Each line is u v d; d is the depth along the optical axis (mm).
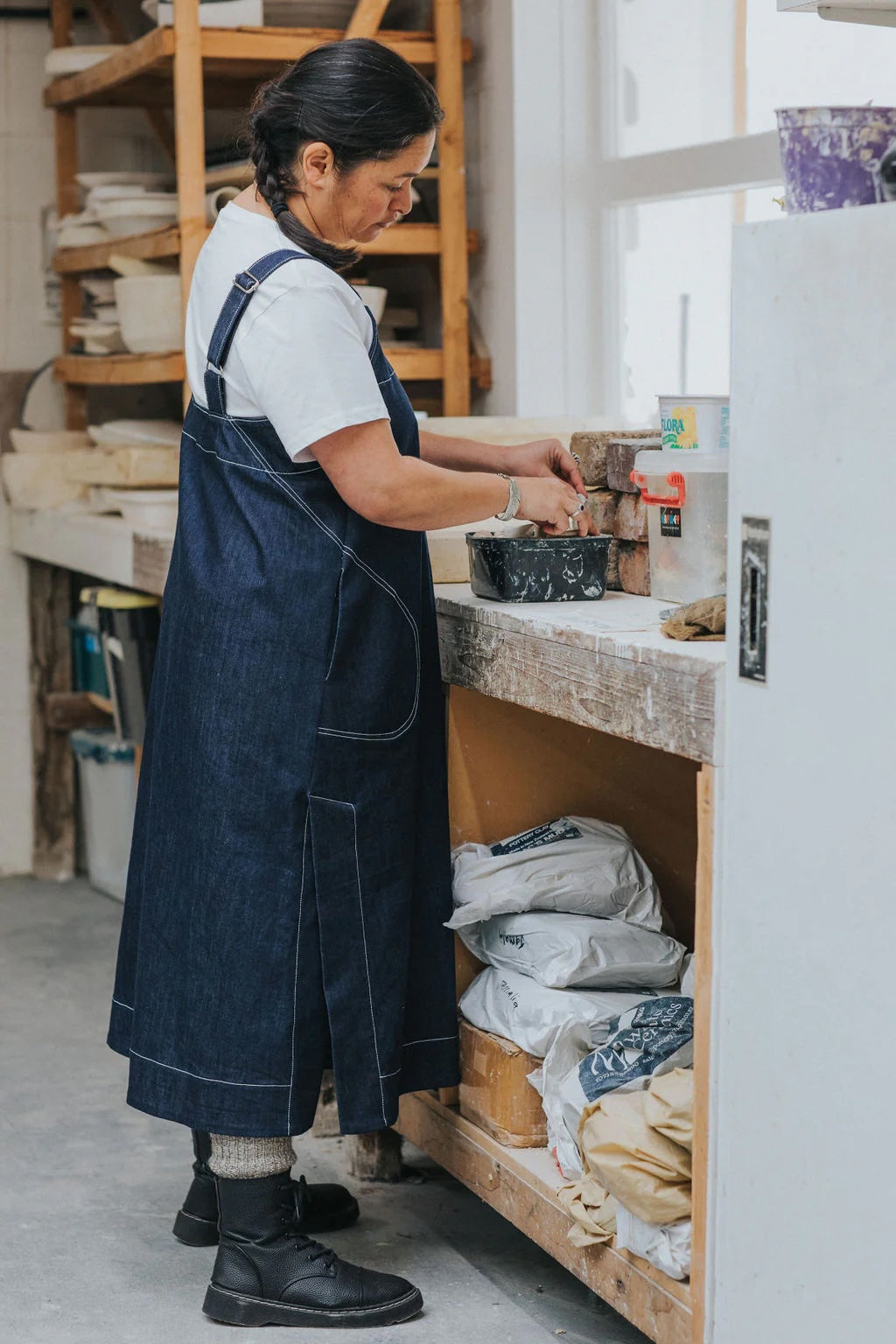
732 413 1609
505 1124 2223
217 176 3436
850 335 1429
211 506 2088
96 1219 2555
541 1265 2402
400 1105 2562
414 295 3961
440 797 2271
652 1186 1804
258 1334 2176
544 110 3373
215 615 2047
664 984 2301
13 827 4832
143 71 3607
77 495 4402
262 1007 2074
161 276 3668
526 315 3430
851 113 1504
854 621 1450
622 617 2057
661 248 3246
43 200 4645
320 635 2025
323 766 2049
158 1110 2148
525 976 2268
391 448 1984
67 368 4273
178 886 2123
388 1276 2227
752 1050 1651
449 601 2293
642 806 2559
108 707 4445
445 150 3441
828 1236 1550
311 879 2074
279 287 1932
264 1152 2158
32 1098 3076
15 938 4160
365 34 3342
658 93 3189
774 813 1588
